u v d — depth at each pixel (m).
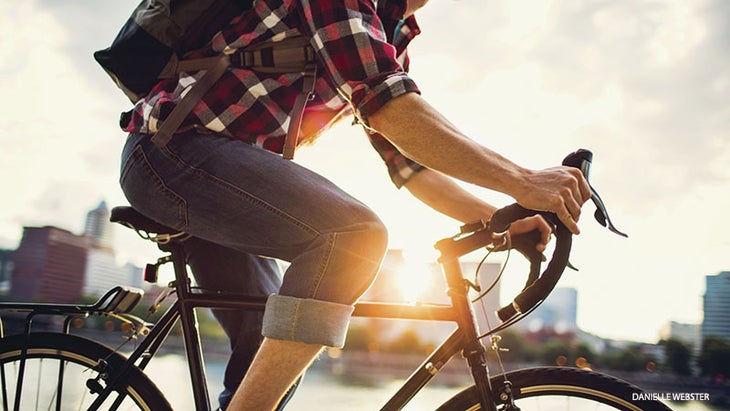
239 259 1.56
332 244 1.17
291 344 1.18
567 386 1.38
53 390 1.55
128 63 1.28
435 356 1.33
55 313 1.53
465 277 1.36
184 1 1.25
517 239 1.20
